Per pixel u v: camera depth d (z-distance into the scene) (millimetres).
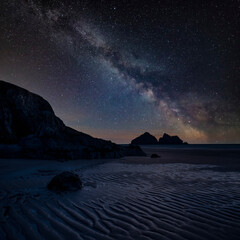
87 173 7492
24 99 15477
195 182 5859
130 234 2525
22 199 3951
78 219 2994
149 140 121000
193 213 3305
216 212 3354
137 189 4953
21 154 12633
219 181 6020
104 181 5965
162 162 12086
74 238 2395
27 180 5785
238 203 3844
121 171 8047
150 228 2713
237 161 12742
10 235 2447
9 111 14359
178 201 3965
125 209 3471
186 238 2436
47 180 5805
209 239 2416
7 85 15062
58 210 3363
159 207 3600
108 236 2461
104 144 16750
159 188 5074
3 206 3520
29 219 2961
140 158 15336
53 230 2607
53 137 14523
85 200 3963
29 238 2379
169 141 118938
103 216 3133
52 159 12570
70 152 13641
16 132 14711
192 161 12742
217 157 16578
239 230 2668
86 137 16797
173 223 2889
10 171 7434
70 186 4770
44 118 15266
